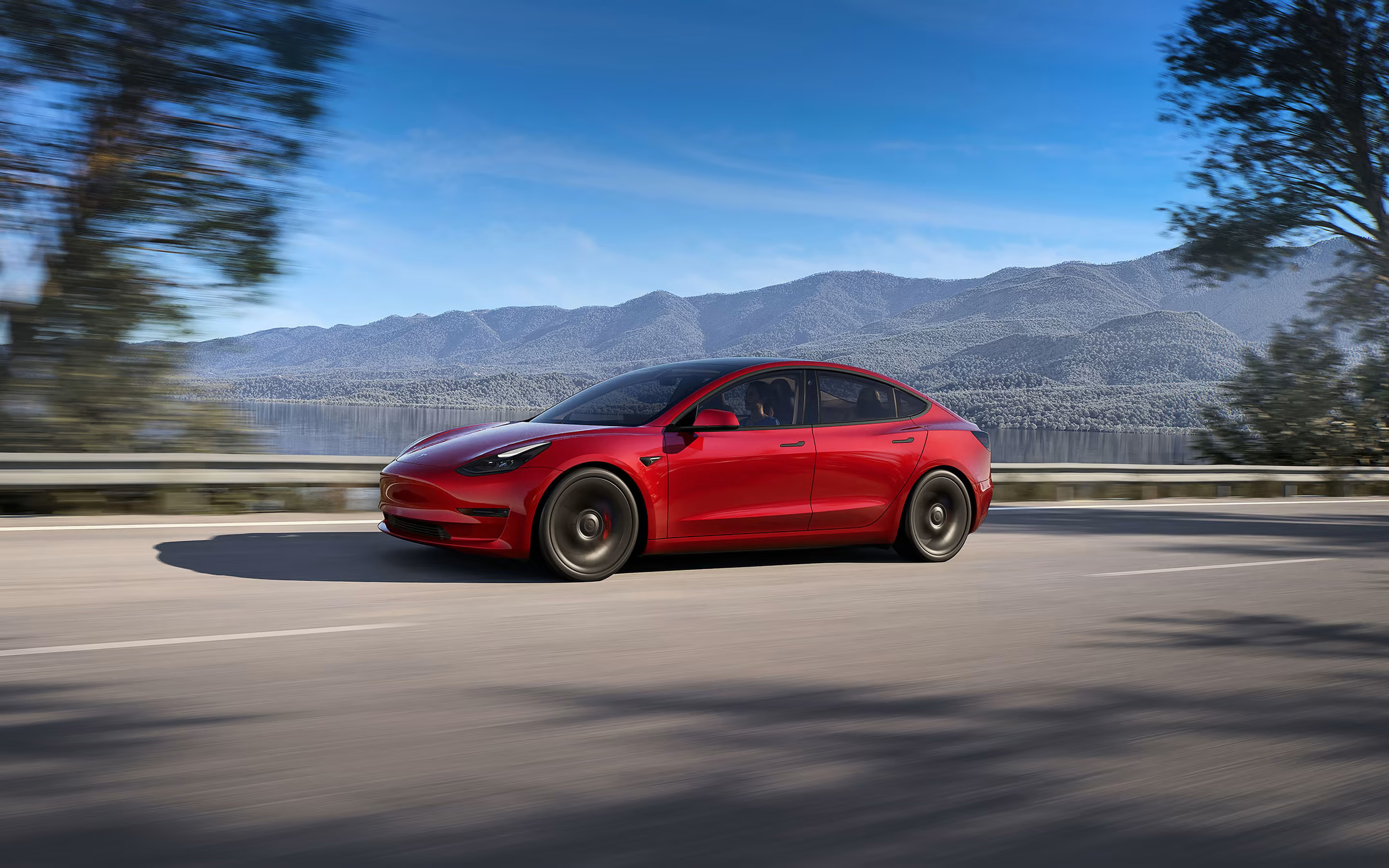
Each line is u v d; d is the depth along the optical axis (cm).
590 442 573
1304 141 1988
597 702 356
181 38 1039
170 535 714
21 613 466
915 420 689
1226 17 1984
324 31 1088
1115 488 1395
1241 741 335
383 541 706
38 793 260
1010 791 284
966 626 498
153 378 1059
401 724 326
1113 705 372
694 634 464
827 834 252
